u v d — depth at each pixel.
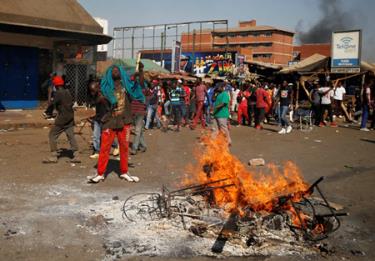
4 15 14.59
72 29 16.50
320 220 4.75
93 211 5.13
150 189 6.20
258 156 9.60
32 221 4.74
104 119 6.50
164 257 3.93
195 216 4.85
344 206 5.84
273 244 4.27
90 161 8.24
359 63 21.77
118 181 6.68
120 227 4.63
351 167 8.61
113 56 32.34
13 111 16.77
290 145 11.64
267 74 32.25
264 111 15.80
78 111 17.47
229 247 4.15
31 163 7.89
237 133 14.27
